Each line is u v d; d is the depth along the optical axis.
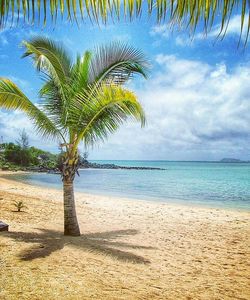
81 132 7.77
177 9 1.29
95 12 1.38
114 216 11.95
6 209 11.21
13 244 6.21
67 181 7.95
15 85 7.27
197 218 12.22
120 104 7.12
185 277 5.19
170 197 22.61
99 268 5.20
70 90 7.68
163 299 4.17
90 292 4.14
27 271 4.71
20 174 54.25
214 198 22.14
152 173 72.94
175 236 8.64
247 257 6.70
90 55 7.90
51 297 3.87
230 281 5.14
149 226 10.07
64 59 8.02
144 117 7.19
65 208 7.95
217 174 67.81
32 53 7.66
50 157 85.06
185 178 50.91
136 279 4.86
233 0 1.24
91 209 13.61
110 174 66.38
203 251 7.08
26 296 3.84
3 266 4.84
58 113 7.93
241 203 19.34
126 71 7.96
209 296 4.43
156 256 6.36
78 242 7.02
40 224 9.15
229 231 9.70
